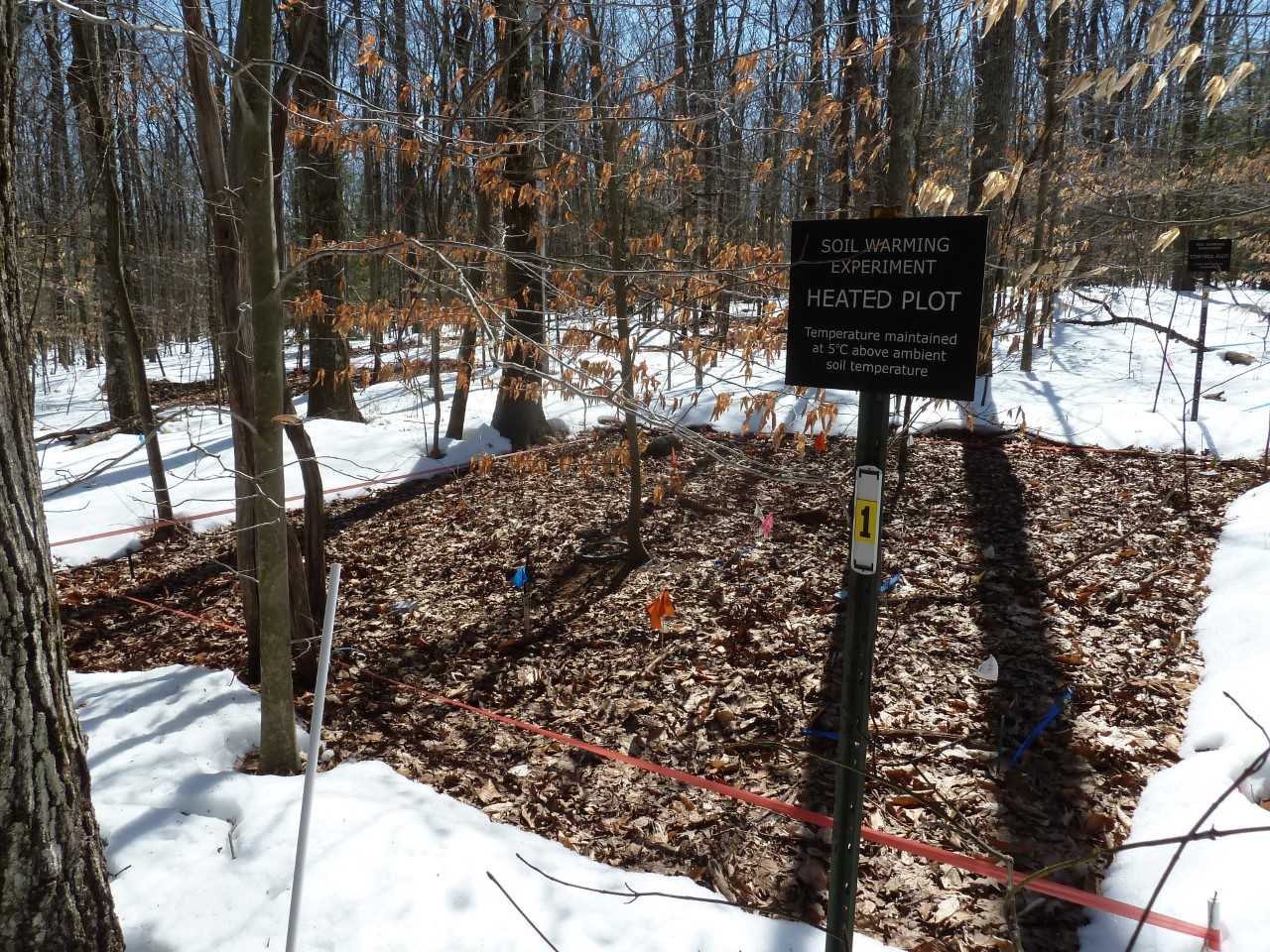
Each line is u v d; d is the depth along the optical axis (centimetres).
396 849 339
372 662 577
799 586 621
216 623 661
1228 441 866
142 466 1092
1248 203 611
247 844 347
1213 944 195
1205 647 472
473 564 750
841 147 711
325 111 554
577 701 502
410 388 752
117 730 458
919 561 650
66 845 214
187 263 1855
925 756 412
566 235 877
